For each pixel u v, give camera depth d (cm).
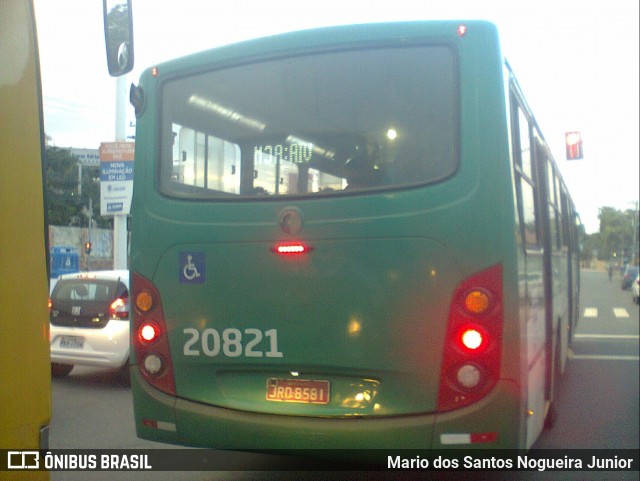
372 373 490
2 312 294
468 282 476
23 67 310
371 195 498
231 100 551
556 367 834
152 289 552
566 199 1195
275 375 516
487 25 497
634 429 844
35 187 313
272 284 516
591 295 4578
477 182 483
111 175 2003
